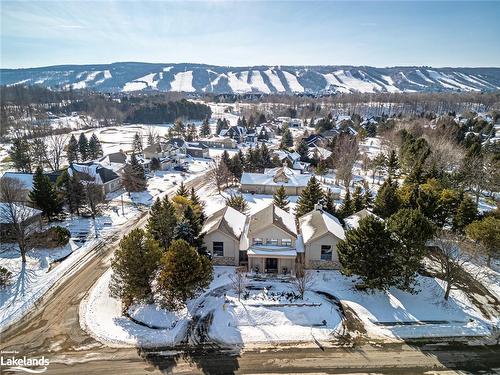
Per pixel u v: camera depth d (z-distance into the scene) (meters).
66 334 25.67
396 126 113.50
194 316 27.83
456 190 51.62
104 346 24.50
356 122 144.75
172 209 39.62
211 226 36.97
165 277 27.05
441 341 25.28
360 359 23.47
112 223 48.81
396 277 30.50
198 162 97.44
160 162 87.12
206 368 22.61
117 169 72.94
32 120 154.38
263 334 25.91
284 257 33.91
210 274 29.73
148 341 24.97
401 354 23.95
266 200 61.75
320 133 122.81
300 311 28.23
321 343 25.05
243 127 147.25
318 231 35.41
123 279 27.67
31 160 82.75
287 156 87.19
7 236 40.53
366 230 29.36
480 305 29.78
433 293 31.23
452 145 72.44
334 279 33.41
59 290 31.36
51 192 48.59
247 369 22.55
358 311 28.61
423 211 42.59
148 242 28.33
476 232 35.47
